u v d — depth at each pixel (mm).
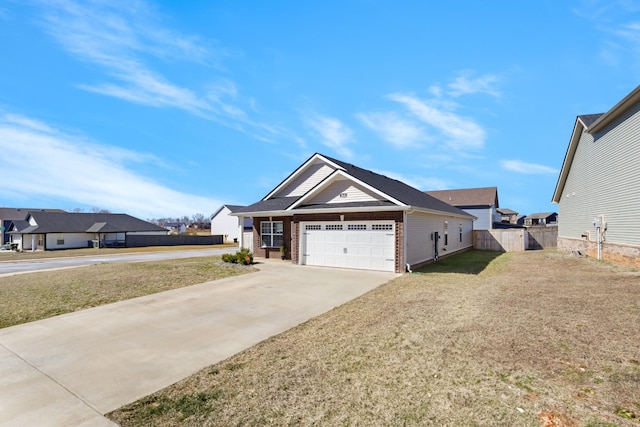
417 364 4266
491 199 39344
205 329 5988
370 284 10156
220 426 3043
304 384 3811
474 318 6172
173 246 40219
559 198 21062
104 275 12156
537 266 13383
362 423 3033
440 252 17578
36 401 3533
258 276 11781
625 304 6617
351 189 14055
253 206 19297
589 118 15516
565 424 2955
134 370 4293
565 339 4930
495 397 3428
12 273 14281
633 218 11430
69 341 5418
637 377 3758
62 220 40344
